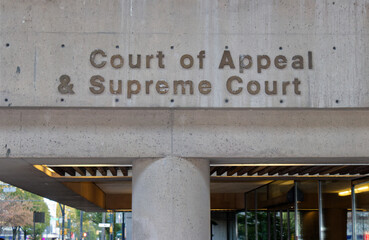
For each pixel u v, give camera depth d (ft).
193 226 24.04
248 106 24.20
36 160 25.05
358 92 24.50
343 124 24.91
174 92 24.14
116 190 62.39
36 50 24.20
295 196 42.63
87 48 24.32
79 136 24.35
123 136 24.40
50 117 24.40
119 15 24.57
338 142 24.80
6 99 23.84
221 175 37.73
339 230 38.04
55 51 24.22
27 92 23.91
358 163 27.04
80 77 24.11
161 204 23.95
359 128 24.93
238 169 34.73
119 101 24.03
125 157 24.32
